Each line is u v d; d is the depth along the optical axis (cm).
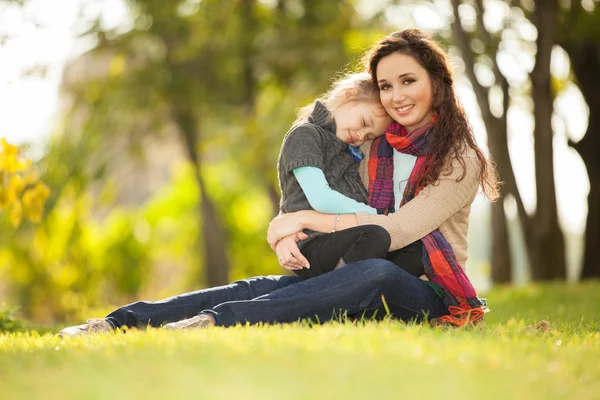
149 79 3059
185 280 4475
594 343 557
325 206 637
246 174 3164
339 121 668
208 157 3931
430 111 666
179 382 363
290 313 597
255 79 3112
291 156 650
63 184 2920
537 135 2142
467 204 657
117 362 425
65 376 390
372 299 613
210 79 3097
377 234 618
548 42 2042
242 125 2984
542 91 2098
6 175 1039
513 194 2222
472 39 2219
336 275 608
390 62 657
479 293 1630
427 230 636
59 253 3175
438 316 642
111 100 3094
